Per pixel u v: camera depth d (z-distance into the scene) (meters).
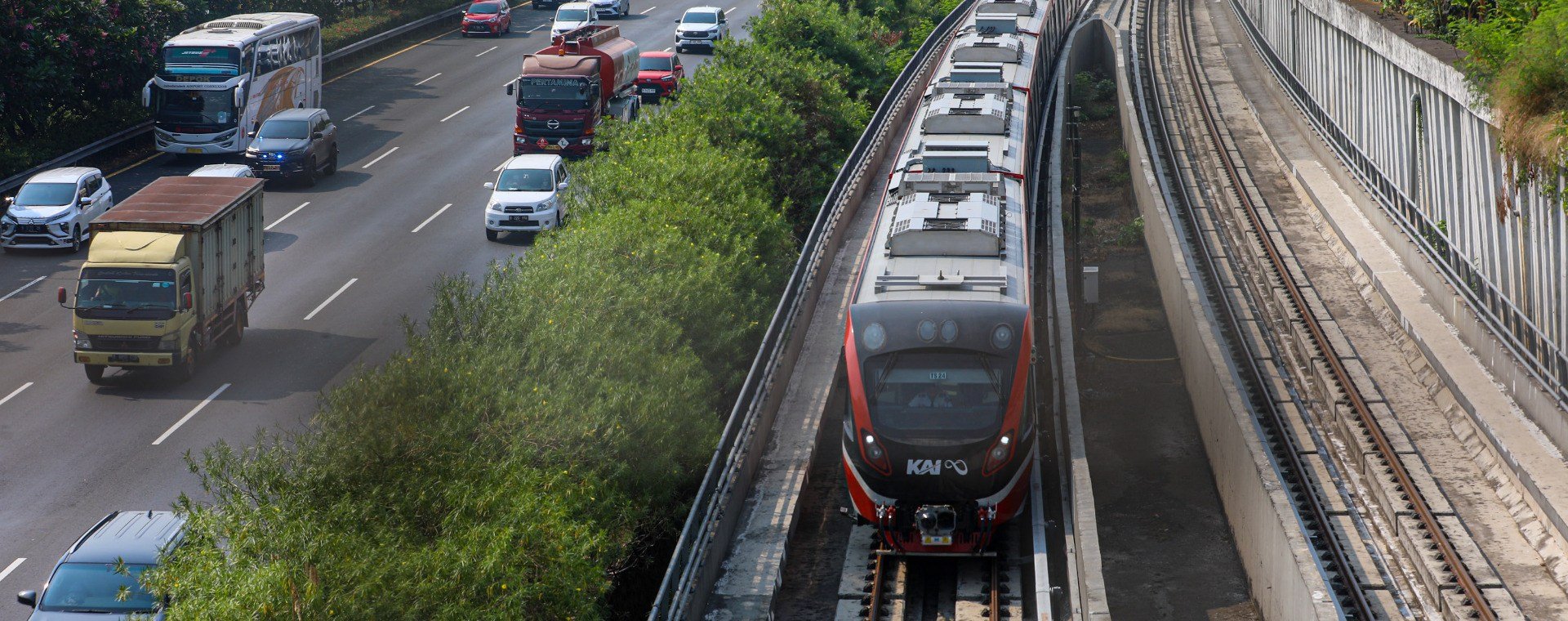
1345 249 82.75
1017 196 66.94
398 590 39.00
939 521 51.28
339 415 45.97
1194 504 62.28
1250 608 53.09
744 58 110.94
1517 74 55.91
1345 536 51.75
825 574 52.72
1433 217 74.56
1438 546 48.88
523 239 104.31
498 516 42.47
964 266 56.91
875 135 105.06
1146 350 83.50
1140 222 104.19
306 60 139.75
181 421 70.44
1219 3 188.38
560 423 49.47
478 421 48.97
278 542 38.62
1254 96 129.38
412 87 157.50
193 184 83.00
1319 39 108.69
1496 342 59.25
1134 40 157.38
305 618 36.81
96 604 49.03
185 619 36.72
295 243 102.69
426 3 199.00
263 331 84.25
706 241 72.12
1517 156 56.12
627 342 56.59
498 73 164.75
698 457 55.62
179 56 122.88
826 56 135.25
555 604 42.34
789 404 63.69
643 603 54.09
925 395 51.97
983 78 91.50
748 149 95.00
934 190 65.25
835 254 83.12
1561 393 52.28
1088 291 80.38
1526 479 49.97
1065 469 58.22
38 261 98.81
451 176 121.62
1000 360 52.09
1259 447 54.53
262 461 42.16
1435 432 58.38
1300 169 99.25
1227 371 63.19
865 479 52.22
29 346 81.69
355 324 85.44
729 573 49.97
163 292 73.94
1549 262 55.97
